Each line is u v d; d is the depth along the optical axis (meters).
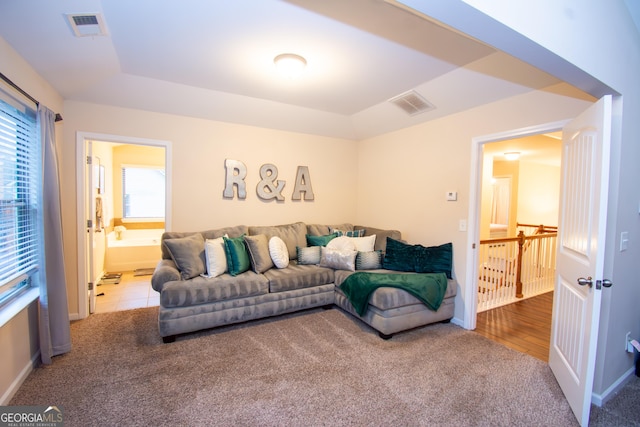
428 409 1.82
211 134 3.65
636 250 2.10
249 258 3.31
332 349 2.52
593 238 1.69
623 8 1.86
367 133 4.33
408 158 3.77
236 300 2.87
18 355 1.95
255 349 2.50
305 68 2.62
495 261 3.81
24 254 2.07
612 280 1.88
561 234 2.20
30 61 2.11
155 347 2.51
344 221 4.69
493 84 2.62
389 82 2.91
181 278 2.79
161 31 2.07
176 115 3.45
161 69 2.70
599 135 1.65
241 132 3.83
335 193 4.59
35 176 2.22
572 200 2.03
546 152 5.48
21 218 2.10
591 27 1.60
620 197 1.87
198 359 2.34
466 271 3.05
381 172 4.23
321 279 3.34
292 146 4.20
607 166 1.60
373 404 1.85
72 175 3.00
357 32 2.06
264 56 2.42
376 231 4.01
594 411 1.85
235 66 2.62
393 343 2.65
